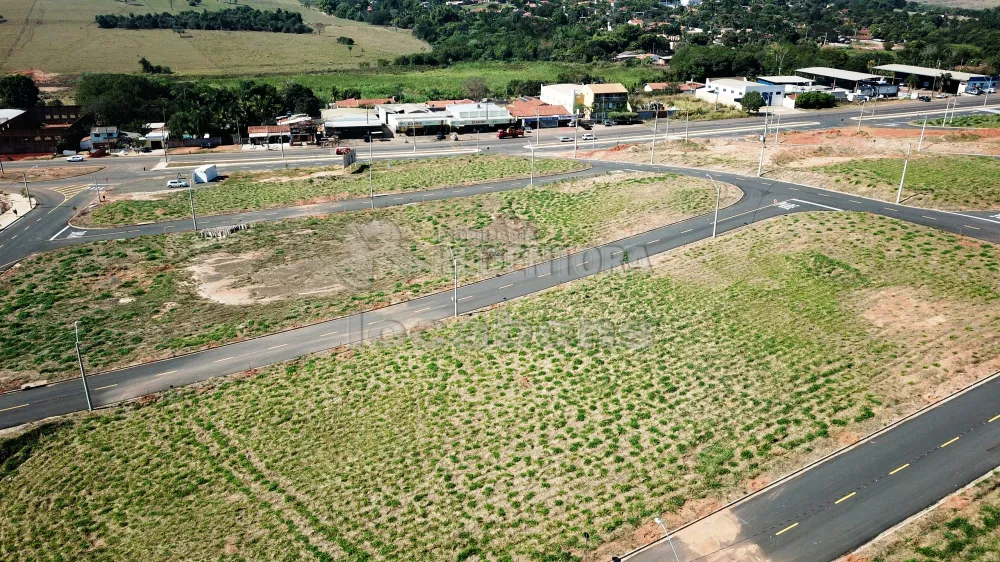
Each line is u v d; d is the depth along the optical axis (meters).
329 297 95.88
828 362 72.75
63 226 125.50
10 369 80.00
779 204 116.25
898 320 78.69
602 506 56.78
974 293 82.06
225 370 79.44
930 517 52.94
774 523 53.94
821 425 63.78
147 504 60.56
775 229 105.31
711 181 130.88
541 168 156.50
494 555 52.81
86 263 108.00
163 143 187.12
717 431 64.50
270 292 97.88
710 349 77.19
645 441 63.94
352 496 60.06
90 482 63.41
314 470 63.47
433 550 53.69
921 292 83.81
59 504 60.97
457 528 55.66
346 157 165.38
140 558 54.84
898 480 56.97
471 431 67.25
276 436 68.19
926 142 155.12
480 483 60.38
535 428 67.00
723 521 54.47
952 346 72.75
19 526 58.97
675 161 155.38
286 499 60.16
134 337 86.38
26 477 64.50
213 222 126.56
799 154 149.62
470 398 72.38
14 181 157.12
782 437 62.88
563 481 59.91
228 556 54.50
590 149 177.75
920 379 68.50
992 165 125.88
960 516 52.56
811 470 58.91
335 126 195.38
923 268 89.19
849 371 70.94
